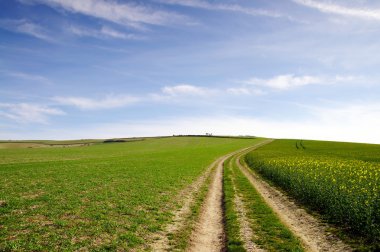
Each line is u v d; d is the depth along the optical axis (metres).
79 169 46.03
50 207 22.52
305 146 118.69
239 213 23.12
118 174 41.75
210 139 180.62
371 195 22.11
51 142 175.38
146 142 161.75
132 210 22.98
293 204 26.56
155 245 16.48
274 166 43.69
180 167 53.84
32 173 39.94
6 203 23.09
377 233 16.23
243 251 15.27
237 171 52.28
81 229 17.98
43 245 15.36
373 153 77.81
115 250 15.26
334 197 22.03
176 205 25.81
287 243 16.44
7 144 142.50
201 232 19.27
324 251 15.59
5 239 15.84
